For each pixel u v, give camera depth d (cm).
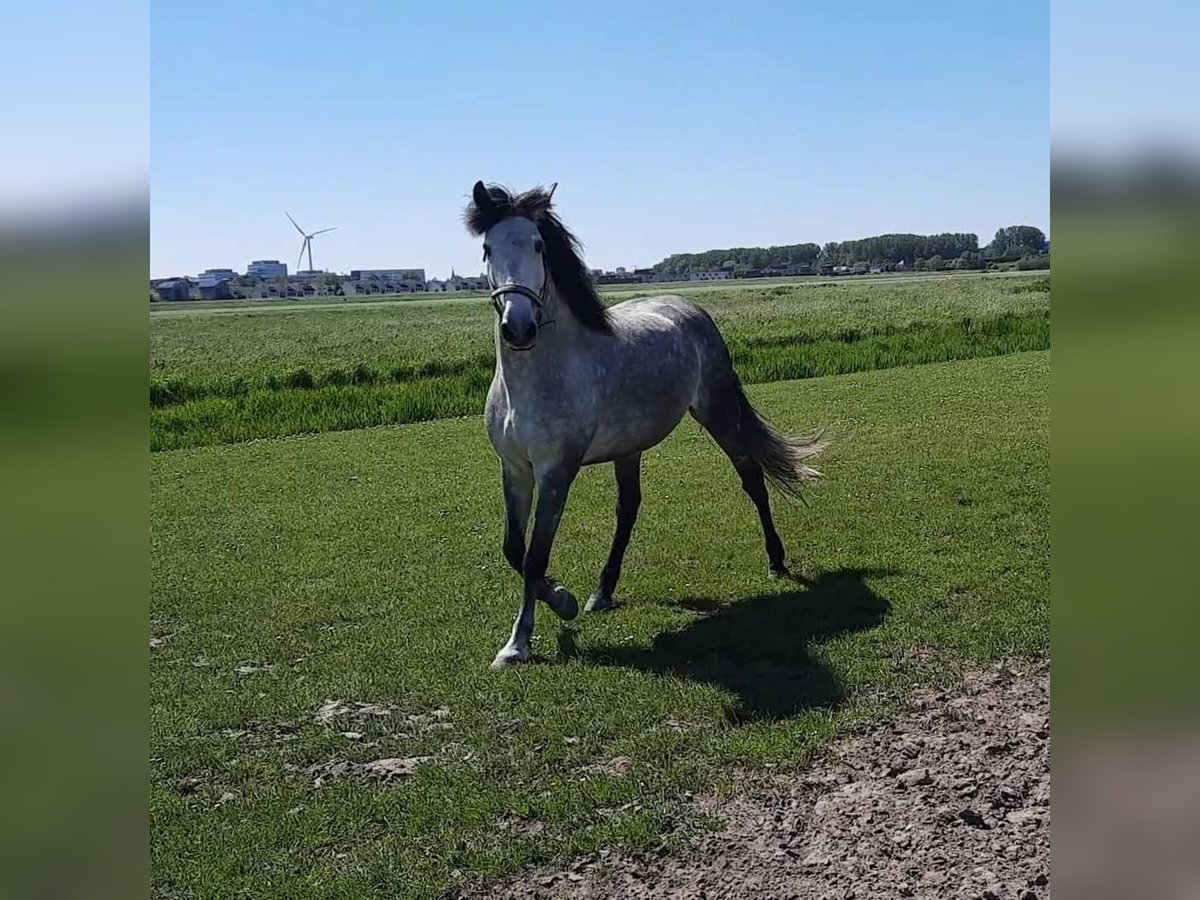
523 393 542
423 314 4750
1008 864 324
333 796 410
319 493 1117
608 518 879
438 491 1080
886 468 990
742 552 743
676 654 541
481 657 560
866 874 327
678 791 392
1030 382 1661
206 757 457
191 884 350
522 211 525
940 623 553
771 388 1861
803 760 409
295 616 664
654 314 643
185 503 1101
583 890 333
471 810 388
